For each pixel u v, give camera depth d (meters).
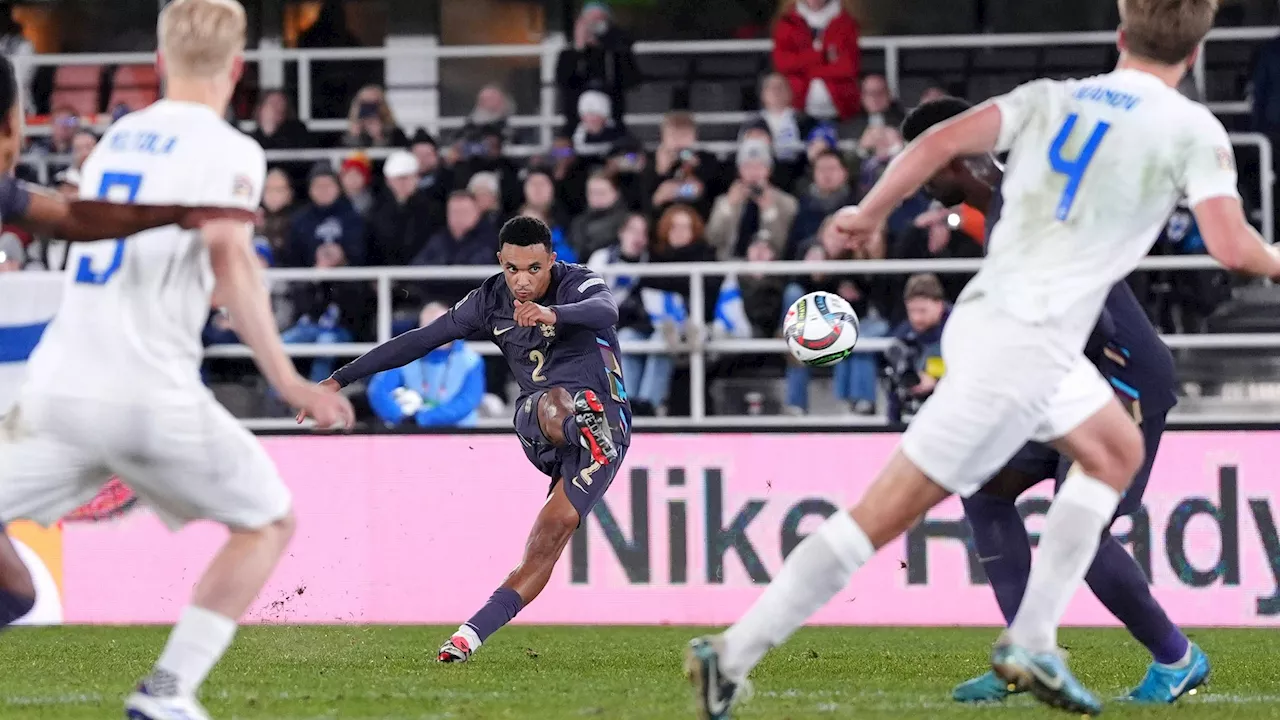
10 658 26.02
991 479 19.19
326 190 45.28
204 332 41.88
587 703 18.84
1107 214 15.05
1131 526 33.19
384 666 24.00
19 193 13.22
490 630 24.48
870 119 49.66
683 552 34.28
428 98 58.31
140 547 35.19
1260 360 43.50
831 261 40.25
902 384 36.62
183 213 13.47
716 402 42.59
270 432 37.84
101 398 13.59
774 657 26.19
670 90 57.72
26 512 13.91
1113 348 18.92
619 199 44.66
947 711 17.97
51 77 56.31
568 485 24.38
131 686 21.02
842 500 34.03
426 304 42.59
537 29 60.19
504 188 47.75
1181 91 49.69
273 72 57.94
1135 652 27.44
